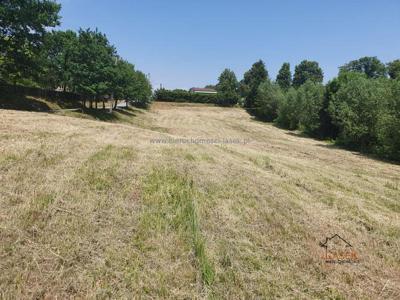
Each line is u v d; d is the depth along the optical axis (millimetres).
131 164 7277
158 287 2912
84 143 9203
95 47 26844
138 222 4215
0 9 20000
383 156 18656
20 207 4188
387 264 3895
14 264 2998
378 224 5375
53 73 28391
